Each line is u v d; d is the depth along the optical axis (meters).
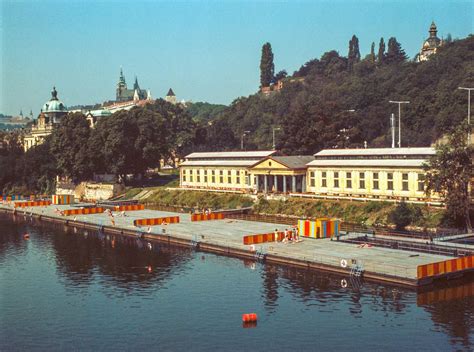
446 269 82.69
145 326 70.12
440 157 114.19
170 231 131.12
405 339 63.12
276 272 92.69
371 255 96.62
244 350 61.81
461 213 114.31
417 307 72.88
